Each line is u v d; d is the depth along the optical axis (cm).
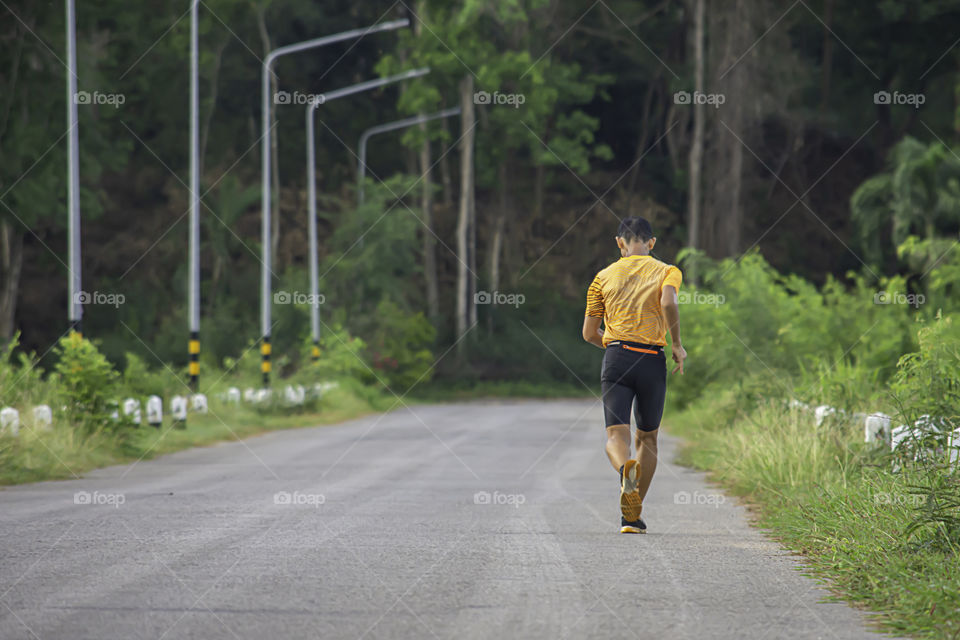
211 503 3594
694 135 16638
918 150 12450
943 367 3200
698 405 8588
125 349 16838
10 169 14875
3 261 16500
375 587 2162
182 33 19388
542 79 18725
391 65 18688
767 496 3675
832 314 7656
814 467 3788
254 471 4941
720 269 9019
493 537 2819
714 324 8194
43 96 15162
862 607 2014
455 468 5144
